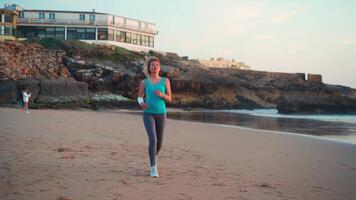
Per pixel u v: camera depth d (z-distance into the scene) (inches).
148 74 275.7
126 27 2945.4
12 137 454.3
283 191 243.9
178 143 514.6
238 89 2299.5
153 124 268.7
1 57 1857.8
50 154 336.5
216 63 3873.0
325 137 745.0
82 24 2780.5
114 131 623.5
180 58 3095.5
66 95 1651.1
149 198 206.5
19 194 202.1
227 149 470.3
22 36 2755.9
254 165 349.1
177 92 2091.5
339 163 394.3
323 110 1863.9
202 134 669.9
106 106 1669.5
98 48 2316.7
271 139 636.1
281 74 2994.6
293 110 1804.9
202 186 242.5
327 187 267.1
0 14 2529.5
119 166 295.9
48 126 641.0
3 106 1440.7
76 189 217.8
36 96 1588.3
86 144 427.2
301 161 394.9
